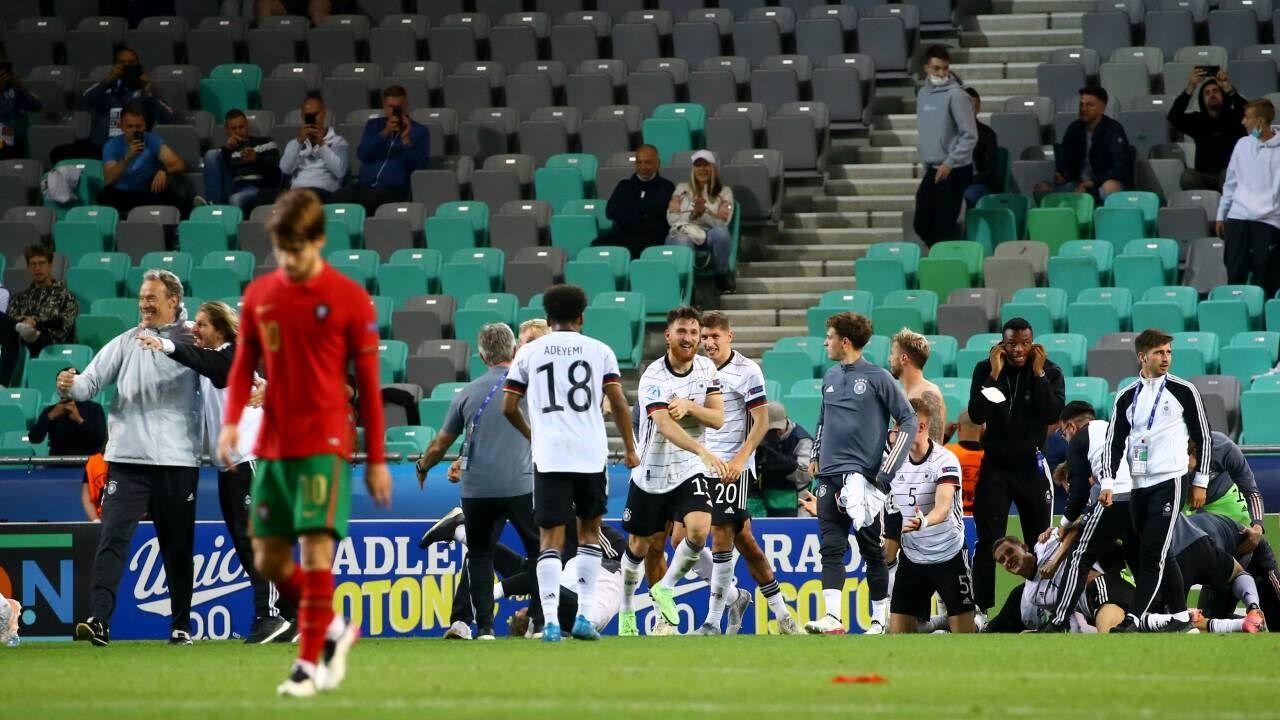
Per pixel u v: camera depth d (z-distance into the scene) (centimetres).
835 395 3653
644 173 6397
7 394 5541
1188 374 5341
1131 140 6725
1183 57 6981
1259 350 5328
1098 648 2809
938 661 2508
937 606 4100
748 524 3709
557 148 7075
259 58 7831
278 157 7031
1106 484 3528
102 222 6794
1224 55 6931
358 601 4056
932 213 6325
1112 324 5625
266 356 1875
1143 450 3491
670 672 2281
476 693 1970
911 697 1930
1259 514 3725
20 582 4025
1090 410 3894
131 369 3266
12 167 7175
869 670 2327
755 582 4081
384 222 6550
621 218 6372
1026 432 3859
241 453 3309
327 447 1869
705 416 3288
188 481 3312
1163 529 3469
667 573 3616
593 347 3052
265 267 6406
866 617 4012
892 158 7112
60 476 4472
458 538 4025
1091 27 7294
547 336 3073
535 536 3344
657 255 6222
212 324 3250
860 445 3622
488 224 6612
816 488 3709
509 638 3378
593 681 2136
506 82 7394
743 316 6369
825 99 7119
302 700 1881
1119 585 3716
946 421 4834
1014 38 7519
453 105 7406
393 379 5769
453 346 5753
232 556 4081
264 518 1889
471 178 6931
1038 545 3769
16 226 6675
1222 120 6388
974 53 7494
